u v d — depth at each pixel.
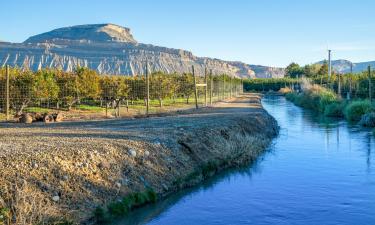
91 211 11.23
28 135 17.34
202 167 17.30
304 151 23.31
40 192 10.85
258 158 21.25
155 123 23.56
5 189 10.44
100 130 19.77
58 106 42.59
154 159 15.29
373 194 14.43
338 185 15.70
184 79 59.88
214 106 45.47
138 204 12.75
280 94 115.19
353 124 37.16
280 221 11.80
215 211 12.66
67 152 13.19
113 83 49.78
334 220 11.86
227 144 20.08
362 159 20.78
